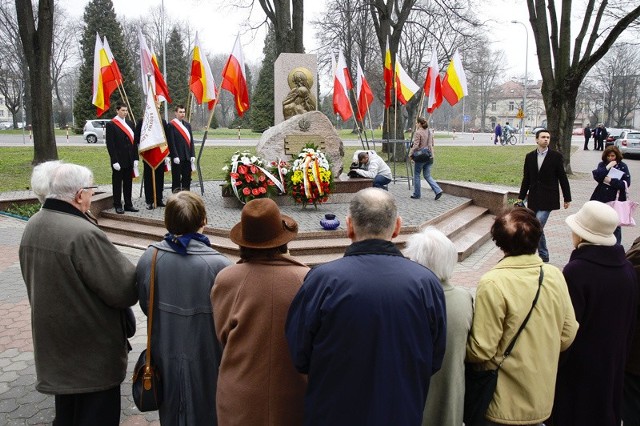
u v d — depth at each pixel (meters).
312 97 13.34
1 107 90.94
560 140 19.61
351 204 2.63
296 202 11.07
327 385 2.34
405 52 40.00
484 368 2.94
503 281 2.90
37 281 3.13
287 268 2.79
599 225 3.17
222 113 87.19
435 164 23.72
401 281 2.37
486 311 2.87
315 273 2.48
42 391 3.16
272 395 2.69
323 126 12.58
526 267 2.95
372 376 2.29
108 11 47.50
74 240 3.09
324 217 9.03
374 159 12.33
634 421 3.59
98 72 10.80
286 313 2.71
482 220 11.54
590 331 3.13
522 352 2.84
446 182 14.20
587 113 100.44
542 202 7.93
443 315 2.48
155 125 10.08
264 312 2.71
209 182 15.91
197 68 11.89
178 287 3.03
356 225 2.56
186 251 3.06
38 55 17.02
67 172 3.20
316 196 10.57
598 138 36.22
